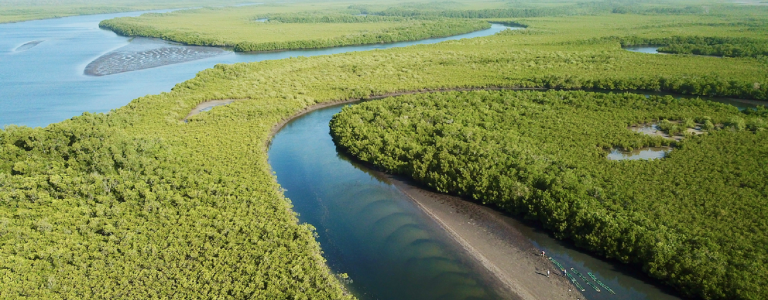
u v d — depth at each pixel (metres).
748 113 106.56
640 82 141.25
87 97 144.62
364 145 95.88
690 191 71.06
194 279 54.84
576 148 89.38
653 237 58.31
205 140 99.12
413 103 120.81
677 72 149.75
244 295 52.84
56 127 85.88
